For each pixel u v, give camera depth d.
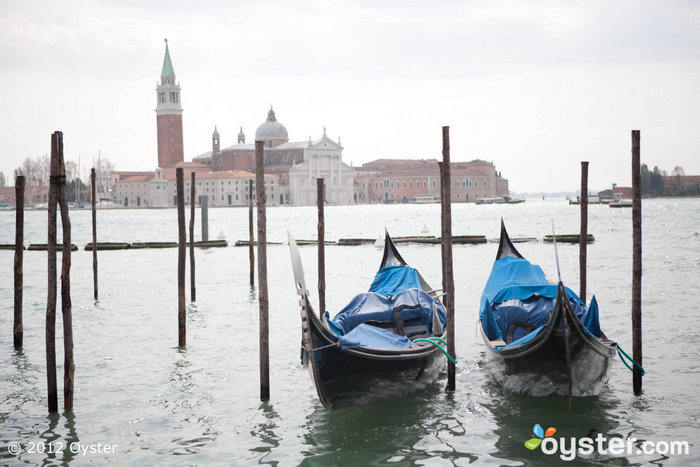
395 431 10.91
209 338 17.22
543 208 158.12
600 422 11.01
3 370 14.39
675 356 14.41
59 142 12.12
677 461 9.58
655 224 70.38
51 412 11.80
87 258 39.78
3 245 46.38
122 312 21.11
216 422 11.40
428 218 105.06
